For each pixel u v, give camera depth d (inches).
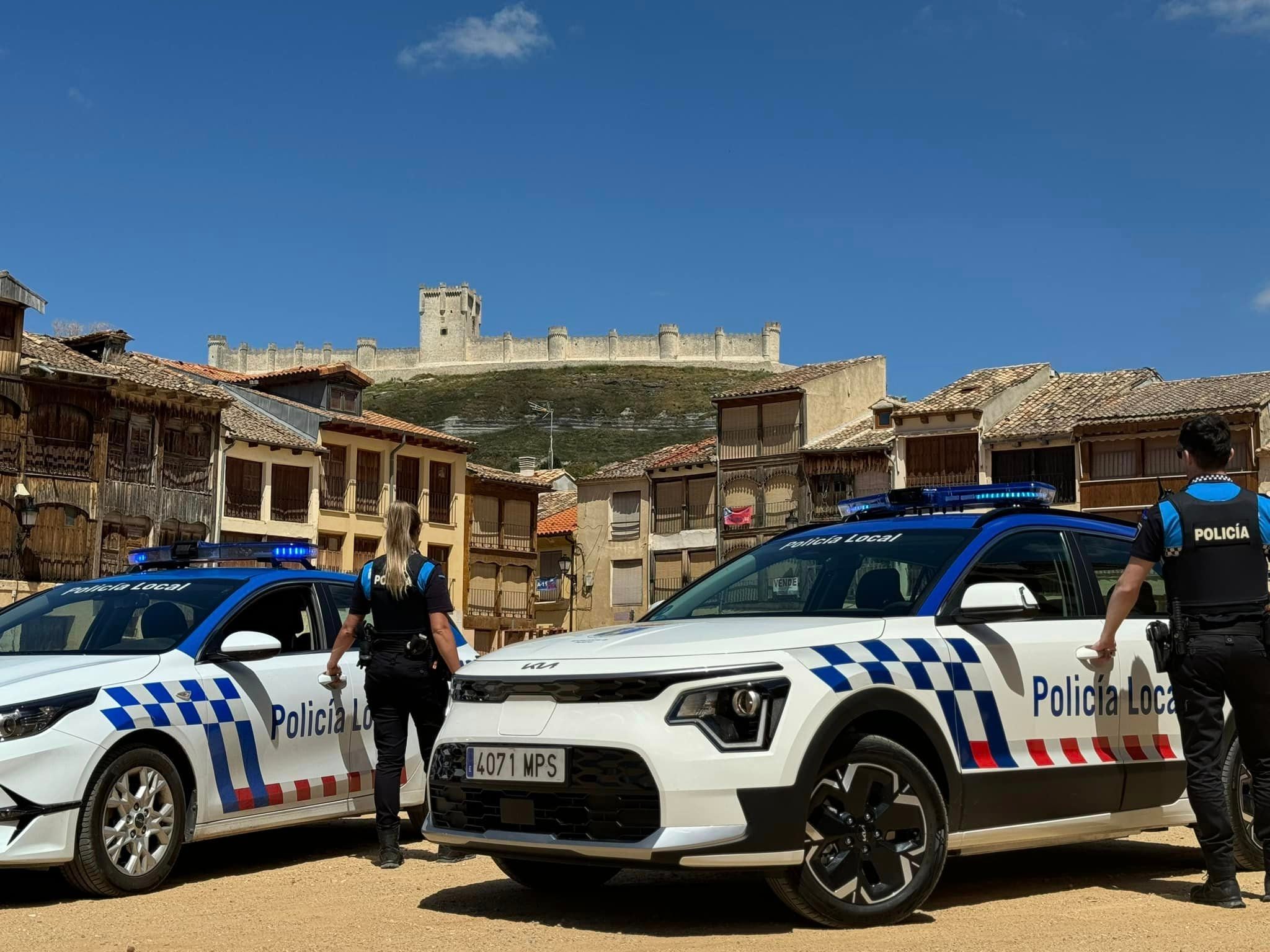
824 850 215.2
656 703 211.9
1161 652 242.2
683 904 243.0
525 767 219.8
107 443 1566.2
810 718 212.2
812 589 254.7
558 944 206.8
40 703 268.7
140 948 211.8
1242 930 212.2
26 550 1482.5
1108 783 254.4
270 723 312.2
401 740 309.7
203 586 329.4
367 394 6033.5
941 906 237.9
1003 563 255.3
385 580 308.8
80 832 265.4
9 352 1478.8
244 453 1764.3
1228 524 238.2
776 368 6038.4
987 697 237.8
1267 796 240.7
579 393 5723.4
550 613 2354.8
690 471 2209.6
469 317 6338.6
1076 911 231.1
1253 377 1774.1
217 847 349.7
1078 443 1731.1
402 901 255.9
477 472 2217.0
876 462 1975.9
